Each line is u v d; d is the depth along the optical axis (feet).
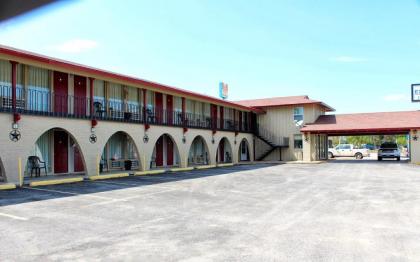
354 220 26.68
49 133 58.70
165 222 26.00
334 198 37.58
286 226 24.73
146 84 68.59
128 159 72.54
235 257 17.90
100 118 59.93
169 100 85.97
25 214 28.43
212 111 101.60
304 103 109.70
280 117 115.55
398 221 26.35
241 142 116.16
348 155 145.18
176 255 18.22
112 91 69.82
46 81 57.72
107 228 24.08
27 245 19.97
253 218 27.45
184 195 39.42
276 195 39.75
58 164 59.47
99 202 34.40
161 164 83.66
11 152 46.09
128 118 67.67
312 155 110.01
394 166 87.30
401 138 253.65
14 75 48.37
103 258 17.74
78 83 62.85
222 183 51.19
